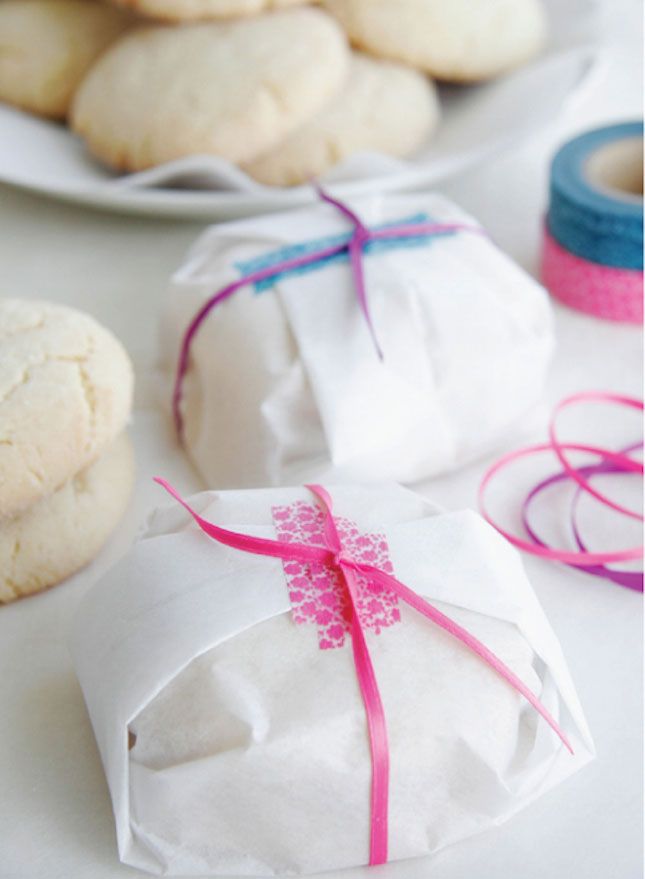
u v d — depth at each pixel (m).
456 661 0.29
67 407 0.33
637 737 0.32
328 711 0.29
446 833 0.29
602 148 0.43
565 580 0.35
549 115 0.45
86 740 0.32
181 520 0.32
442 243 0.38
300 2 0.46
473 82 0.49
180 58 0.45
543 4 0.51
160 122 0.43
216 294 0.38
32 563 0.34
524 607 0.30
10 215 0.47
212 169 0.43
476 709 0.29
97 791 0.31
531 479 0.38
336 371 0.35
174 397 0.39
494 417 0.37
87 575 0.35
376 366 0.36
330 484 0.35
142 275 0.44
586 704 0.32
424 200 0.40
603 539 0.36
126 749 0.29
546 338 0.38
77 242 0.45
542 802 0.31
